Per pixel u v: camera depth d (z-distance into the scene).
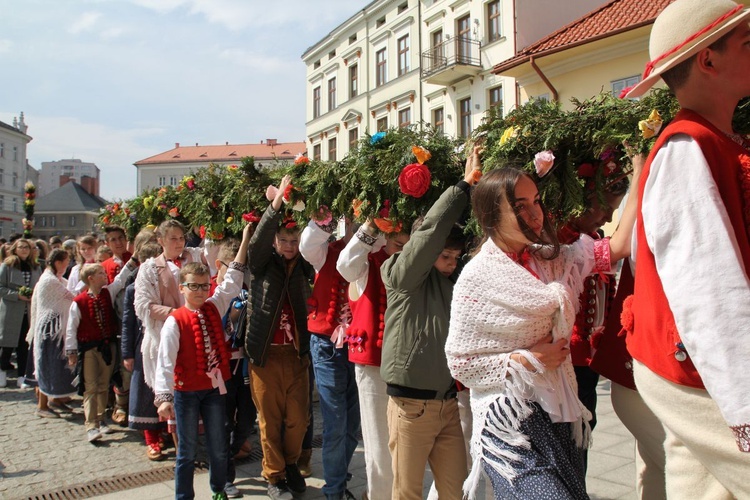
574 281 2.15
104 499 4.09
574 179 2.70
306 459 4.55
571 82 13.01
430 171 3.18
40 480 4.48
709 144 1.47
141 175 63.62
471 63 19.48
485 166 2.75
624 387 2.53
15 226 67.94
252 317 4.08
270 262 4.15
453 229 2.86
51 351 6.37
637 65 11.80
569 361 2.11
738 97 1.64
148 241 5.47
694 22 1.58
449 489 2.81
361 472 4.54
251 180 4.44
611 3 13.22
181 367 3.74
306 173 3.82
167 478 4.50
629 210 2.23
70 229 62.91
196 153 63.75
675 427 1.57
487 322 1.98
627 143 2.43
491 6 19.19
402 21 23.62
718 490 1.58
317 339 3.80
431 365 2.72
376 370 3.24
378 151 3.30
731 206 1.45
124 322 5.02
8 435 5.71
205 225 5.09
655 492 2.51
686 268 1.39
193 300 3.89
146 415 4.89
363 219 3.39
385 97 24.94
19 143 69.44
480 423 2.01
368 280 3.37
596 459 4.31
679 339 1.52
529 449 1.91
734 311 1.31
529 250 2.10
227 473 3.94
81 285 7.05
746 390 1.27
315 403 6.62
